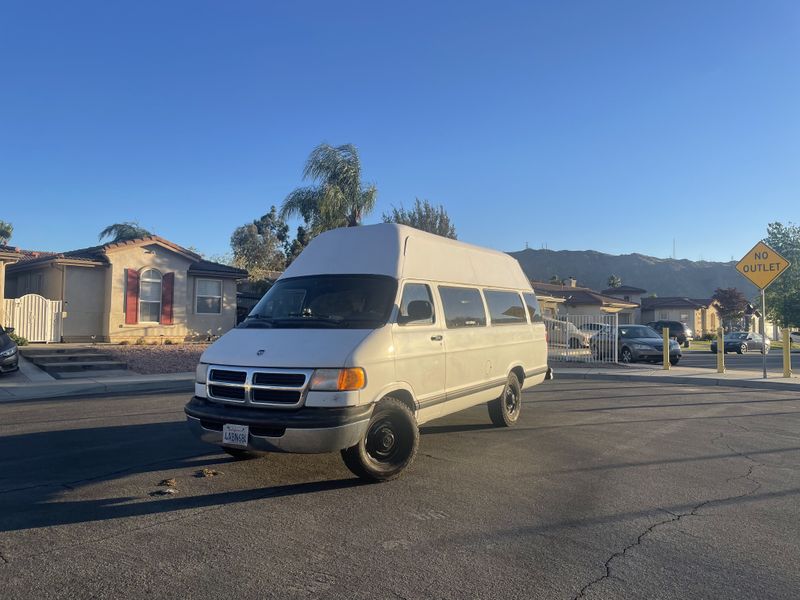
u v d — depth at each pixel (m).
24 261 22.55
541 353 10.10
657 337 21.80
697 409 11.35
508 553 4.42
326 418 5.36
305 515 5.15
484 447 7.78
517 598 3.75
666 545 4.64
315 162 24.56
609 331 21.00
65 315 20.23
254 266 35.75
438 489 5.93
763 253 16.67
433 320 6.98
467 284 8.01
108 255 21.05
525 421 9.70
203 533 4.71
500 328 8.62
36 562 4.15
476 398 7.88
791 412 11.12
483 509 5.37
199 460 6.92
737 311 63.47
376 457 6.05
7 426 9.02
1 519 4.99
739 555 4.47
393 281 6.59
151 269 22.03
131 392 13.52
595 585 3.94
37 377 15.09
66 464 6.75
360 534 4.74
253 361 5.69
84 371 16.48
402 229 7.12
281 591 3.78
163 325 22.30
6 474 6.34
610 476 6.52
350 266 6.92
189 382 15.36
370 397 5.70
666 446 8.05
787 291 37.66
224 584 3.86
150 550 4.38
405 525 4.94
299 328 6.16
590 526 5.01
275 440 5.39
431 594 3.77
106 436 8.27
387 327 6.15
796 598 3.81
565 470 6.73
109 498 5.55
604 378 17.08
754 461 7.32
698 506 5.58
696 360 26.95
